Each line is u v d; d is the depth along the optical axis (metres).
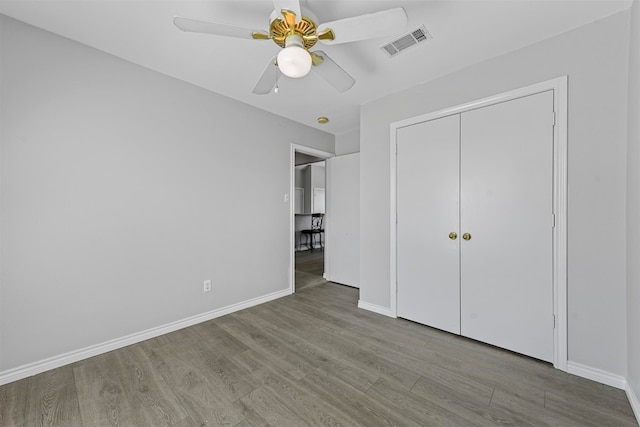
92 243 2.00
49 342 1.83
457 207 2.29
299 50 1.35
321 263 5.64
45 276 1.81
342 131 4.04
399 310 2.70
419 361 1.94
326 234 4.24
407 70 2.28
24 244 1.73
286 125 3.45
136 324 2.22
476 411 1.47
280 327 2.51
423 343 2.20
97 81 2.01
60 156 1.86
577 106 1.74
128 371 1.82
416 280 2.56
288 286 3.48
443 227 2.38
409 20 1.69
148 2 1.56
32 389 1.63
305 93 2.73
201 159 2.61
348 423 1.39
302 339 2.28
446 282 2.37
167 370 1.84
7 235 1.68
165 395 1.59
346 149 4.10
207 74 2.38
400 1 1.53
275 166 3.31
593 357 1.70
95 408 1.49
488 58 2.11
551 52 1.84
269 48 2.00
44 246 1.81
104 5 1.58
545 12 1.62
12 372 1.70
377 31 1.35
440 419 1.41
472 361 1.93
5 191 1.67
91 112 1.99
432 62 2.16
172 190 2.42
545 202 1.87
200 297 2.62
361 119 2.98
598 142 1.67
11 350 1.70
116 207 2.11
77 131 1.93
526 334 1.96
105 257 2.06
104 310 2.06
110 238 2.08
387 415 1.44
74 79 1.91
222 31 1.40
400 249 2.67
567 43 1.78
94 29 1.79
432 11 1.61
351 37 1.41
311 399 1.56
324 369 1.85
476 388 1.65
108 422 1.39
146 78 2.26
